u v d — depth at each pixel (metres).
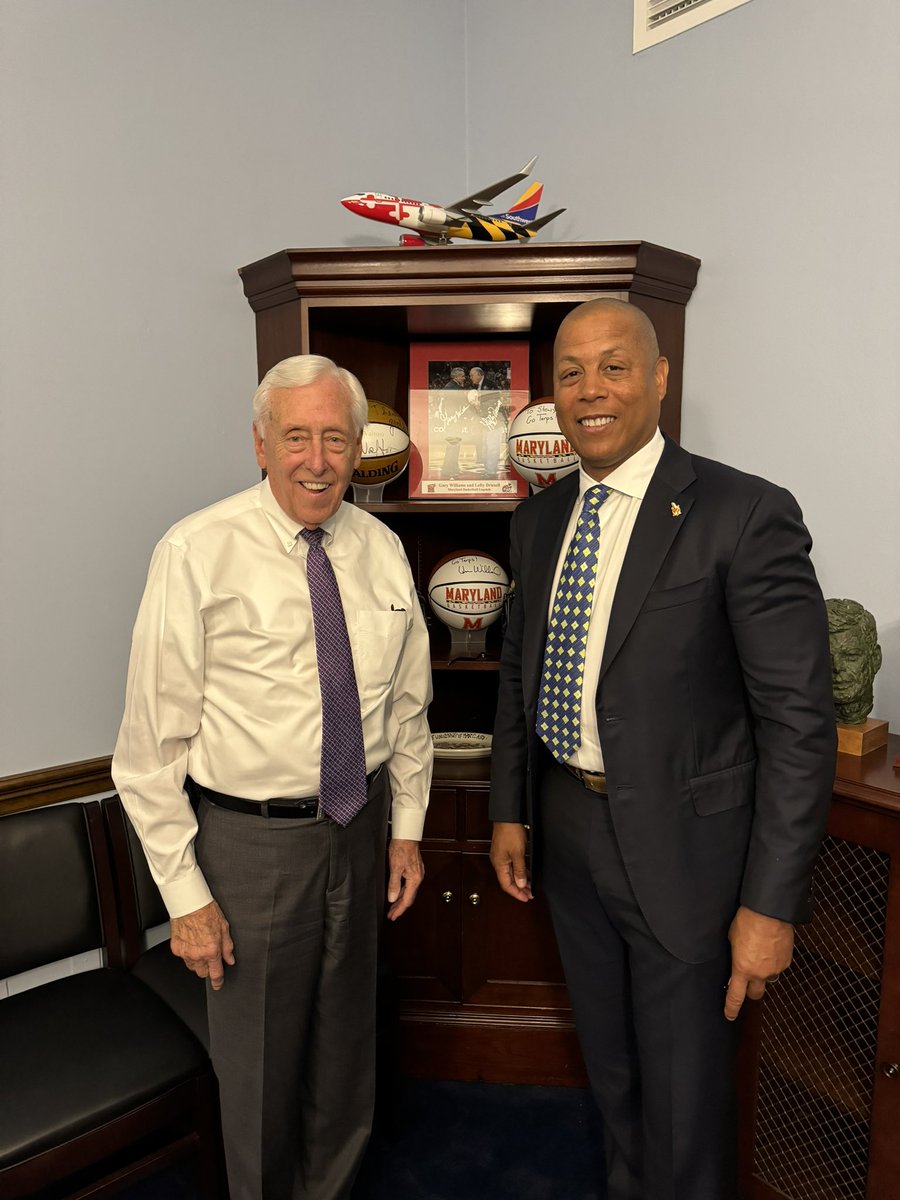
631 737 1.31
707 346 1.95
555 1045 2.03
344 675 1.38
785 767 1.23
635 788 1.31
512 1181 1.76
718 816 1.31
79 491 1.87
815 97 1.72
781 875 1.21
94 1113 1.38
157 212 1.92
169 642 1.29
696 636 1.28
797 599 1.24
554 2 2.20
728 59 1.85
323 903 1.41
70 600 1.88
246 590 1.33
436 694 2.37
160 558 1.32
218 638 1.33
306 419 1.29
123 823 1.84
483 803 1.98
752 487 1.28
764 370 1.85
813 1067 1.52
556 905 1.54
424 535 2.31
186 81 1.94
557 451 1.88
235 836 1.36
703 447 1.98
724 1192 1.40
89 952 1.92
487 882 2.00
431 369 2.15
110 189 1.85
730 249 1.89
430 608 2.20
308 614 1.37
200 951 1.34
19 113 1.71
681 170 1.96
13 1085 1.41
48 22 1.73
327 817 1.38
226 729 1.34
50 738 1.88
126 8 1.83
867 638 1.57
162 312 1.96
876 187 1.65
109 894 1.80
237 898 1.37
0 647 1.79
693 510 1.30
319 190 2.21
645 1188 1.47
